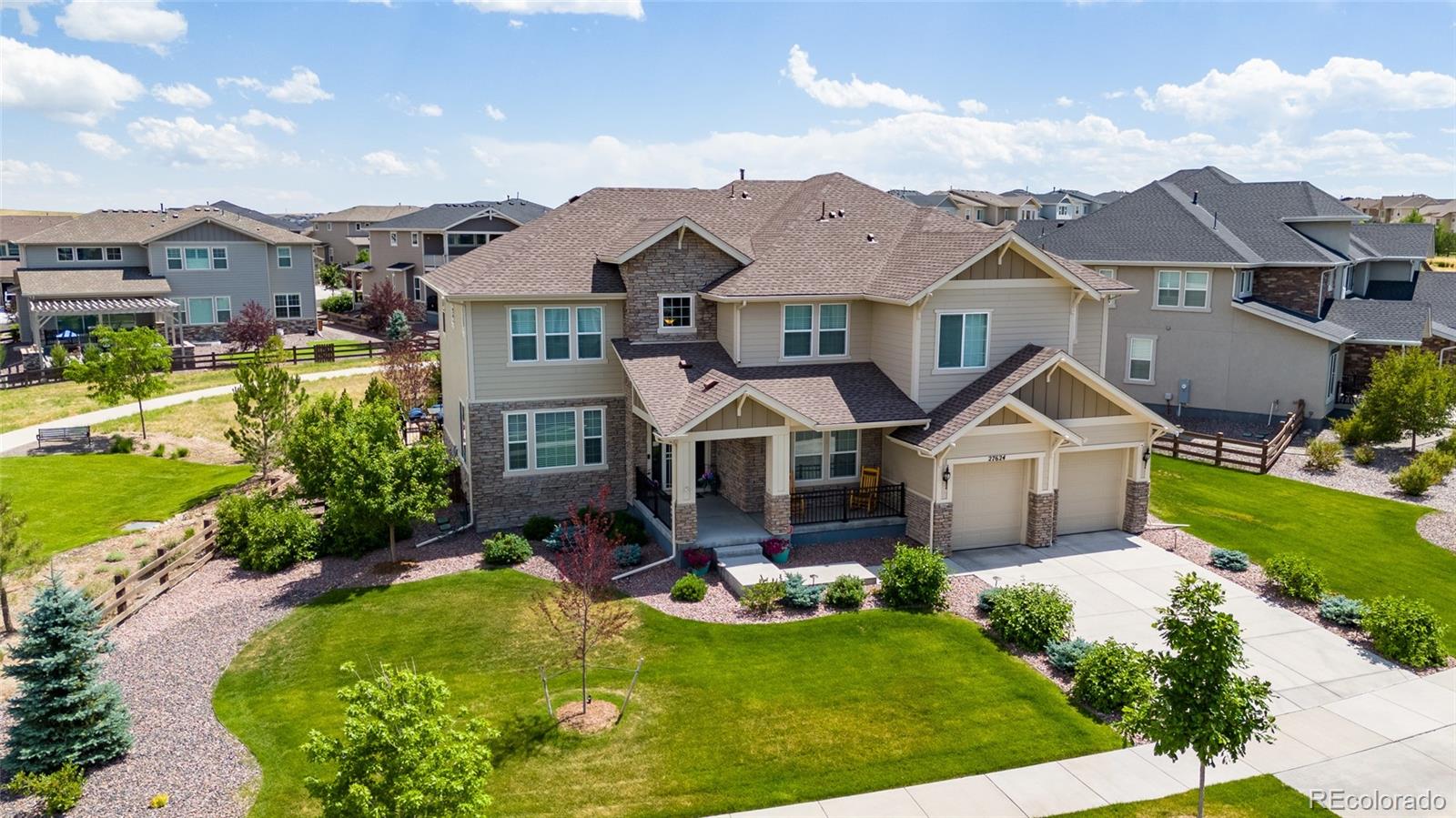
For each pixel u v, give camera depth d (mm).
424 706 10055
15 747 12742
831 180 28891
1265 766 12914
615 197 27312
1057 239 37500
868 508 22391
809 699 14680
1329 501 25672
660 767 12836
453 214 66438
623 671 15641
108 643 14633
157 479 28516
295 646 16672
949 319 21906
